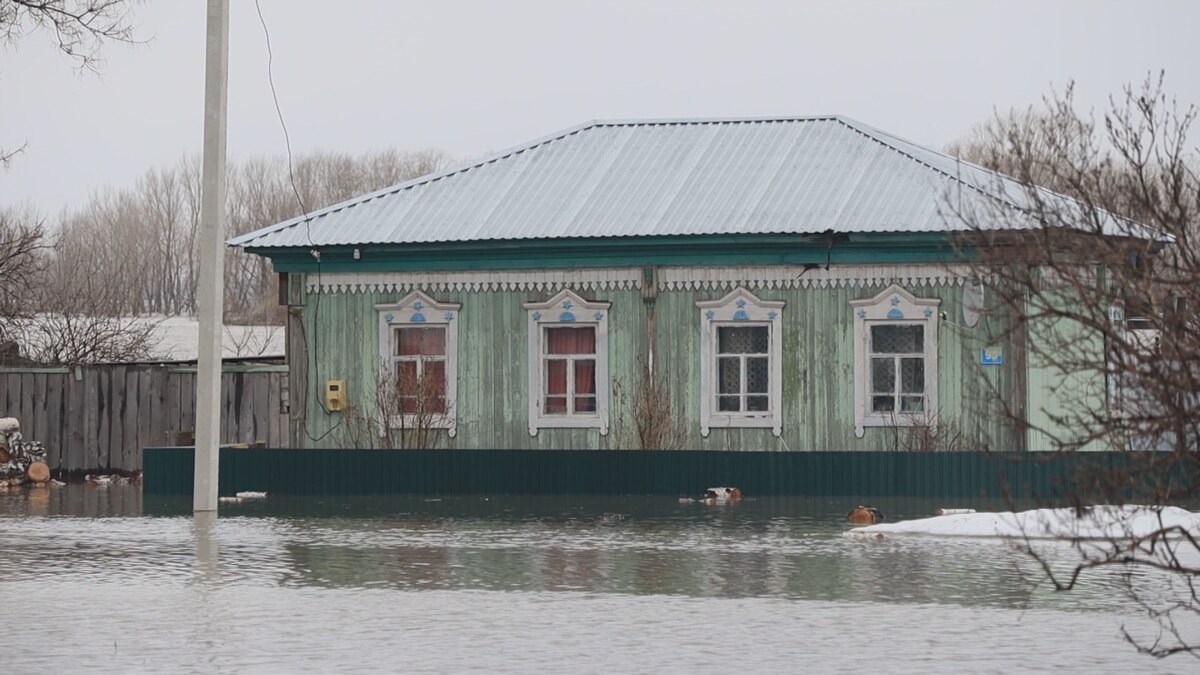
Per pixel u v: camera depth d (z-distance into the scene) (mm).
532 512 56938
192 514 56562
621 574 38719
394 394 76750
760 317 73250
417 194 80625
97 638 29359
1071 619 31531
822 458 63250
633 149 82375
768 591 35625
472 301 76750
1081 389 66500
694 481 64562
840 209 73000
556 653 27781
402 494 65750
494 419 76312
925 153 77812
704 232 72750
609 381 75062
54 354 100250
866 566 40031
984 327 69875
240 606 33375
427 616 32000
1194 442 22984
